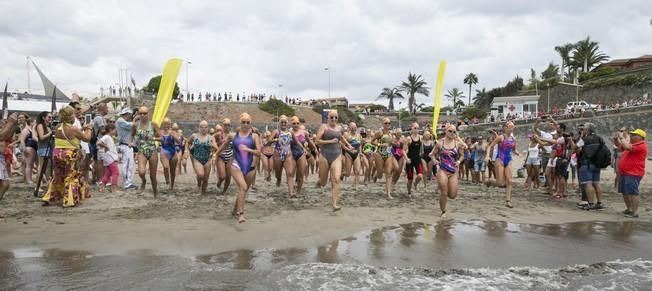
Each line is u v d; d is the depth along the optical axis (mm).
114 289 3805
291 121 9859
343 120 61531
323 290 3922
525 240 6035
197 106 56688
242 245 5469
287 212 7668
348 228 6551
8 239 5461
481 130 45281
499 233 6445
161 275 4203
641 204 9523
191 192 9773
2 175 7098
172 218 6898
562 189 10164
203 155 9234
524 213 8195
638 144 8008
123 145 10086
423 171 11680
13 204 7750
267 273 4355
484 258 5137
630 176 8031
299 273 4363
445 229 6660
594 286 4250
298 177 10016
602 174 15945
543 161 11688
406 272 4527
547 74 80500
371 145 12578
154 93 61781
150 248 5227
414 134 10492
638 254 5445
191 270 4379
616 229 6906
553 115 45344
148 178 12758
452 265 4836
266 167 12758
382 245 5621
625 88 52656
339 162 8164
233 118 55625
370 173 12867
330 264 4699
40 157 8750
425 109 94938
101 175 10656
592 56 69562
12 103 34219
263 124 48969
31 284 3887
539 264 4965
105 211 7344
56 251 5004
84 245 5281
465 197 10055
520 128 42750
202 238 5742
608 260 5168
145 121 8898
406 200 9422
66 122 7691
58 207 7594
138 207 7781
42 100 38969
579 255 5348
